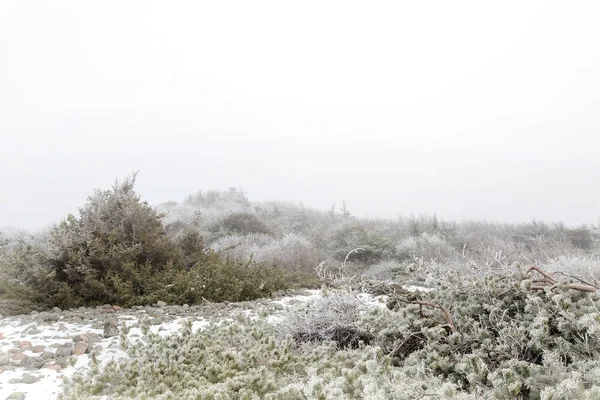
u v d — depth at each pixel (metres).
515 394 2.33
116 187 8.14
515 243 14.25
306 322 4.35
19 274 6.39
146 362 3.50
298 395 2.39
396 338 3.77
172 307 6.43
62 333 4.86
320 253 12.53
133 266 7.19
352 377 2.60
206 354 3.65
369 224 18.36
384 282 5.09
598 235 15.95
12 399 3.04
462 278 4.14
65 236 6.97
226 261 8.77
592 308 2.97
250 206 23.83
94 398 2.83
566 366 2.72
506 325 3.29
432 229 16.77
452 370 2.99
